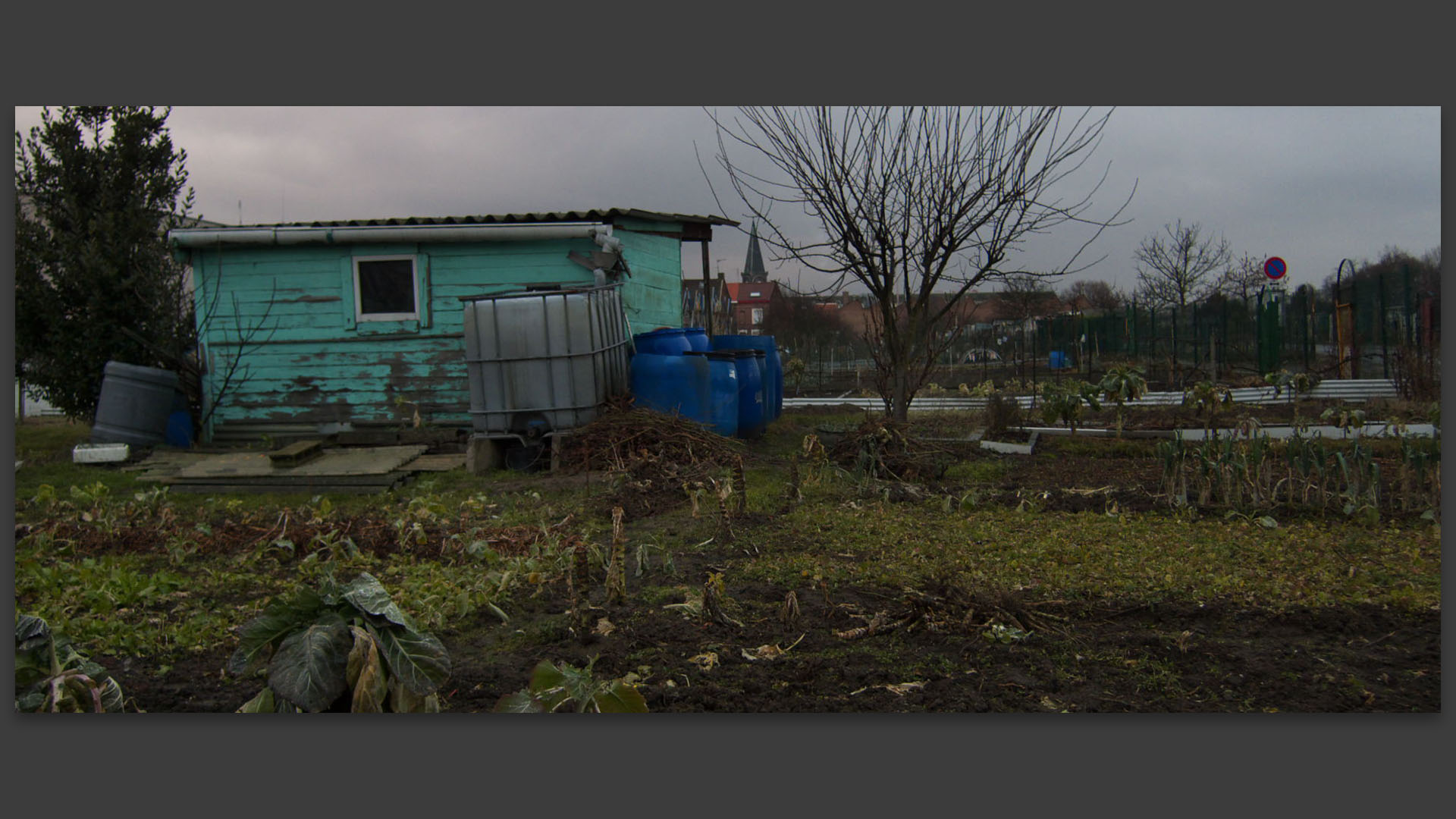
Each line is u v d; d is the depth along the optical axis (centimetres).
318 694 281
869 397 2058
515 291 1100
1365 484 808
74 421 1513
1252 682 388
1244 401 1608
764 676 399
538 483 948
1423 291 1534
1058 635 444
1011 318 2556
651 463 955
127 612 512
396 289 1216
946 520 709
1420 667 403
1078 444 1147
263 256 1230
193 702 388
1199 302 2292
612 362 1090
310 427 1229
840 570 568
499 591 537
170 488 968
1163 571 543
